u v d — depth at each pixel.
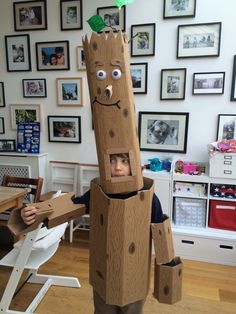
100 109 0.85
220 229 2.26
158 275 0.95
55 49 2.63
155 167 2.36
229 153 2.09
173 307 1.69
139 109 2.50
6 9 2.70
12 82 2.83
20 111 2.85
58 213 0.96
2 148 2.87
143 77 2.44
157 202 1.00
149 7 2.33
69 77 2.64
